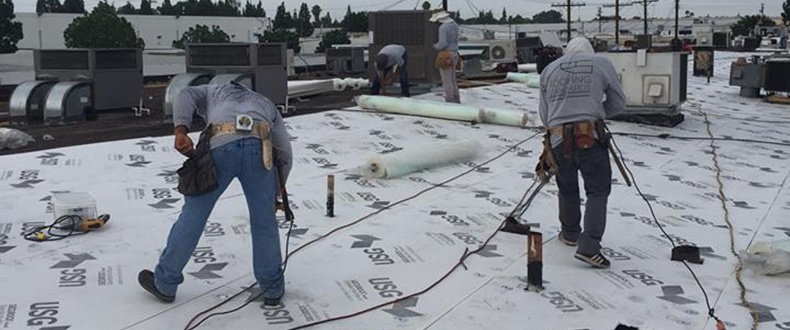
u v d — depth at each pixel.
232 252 4.92
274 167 4.11
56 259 4.66
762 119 12.43
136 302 4.06
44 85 10.91
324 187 6.79
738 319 4.12
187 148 3.85
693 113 12.86
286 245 4.82
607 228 5.86
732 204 6.81
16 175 6.66
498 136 9.56
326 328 3.85
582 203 6.57
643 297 4.41
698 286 4.61
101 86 10.99
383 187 6.87
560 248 5.29
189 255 3.98
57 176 6.68
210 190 3.83
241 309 4.05
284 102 10.61
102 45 42.00
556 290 4.47
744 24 73.00
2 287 4.20
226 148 3.84
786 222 6.22
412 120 10.33
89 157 7.41
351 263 4.83
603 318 4.09
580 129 4.79
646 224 6.02
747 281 4.72
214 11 72.38
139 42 43.59
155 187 6.47
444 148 7.92
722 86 17.94
